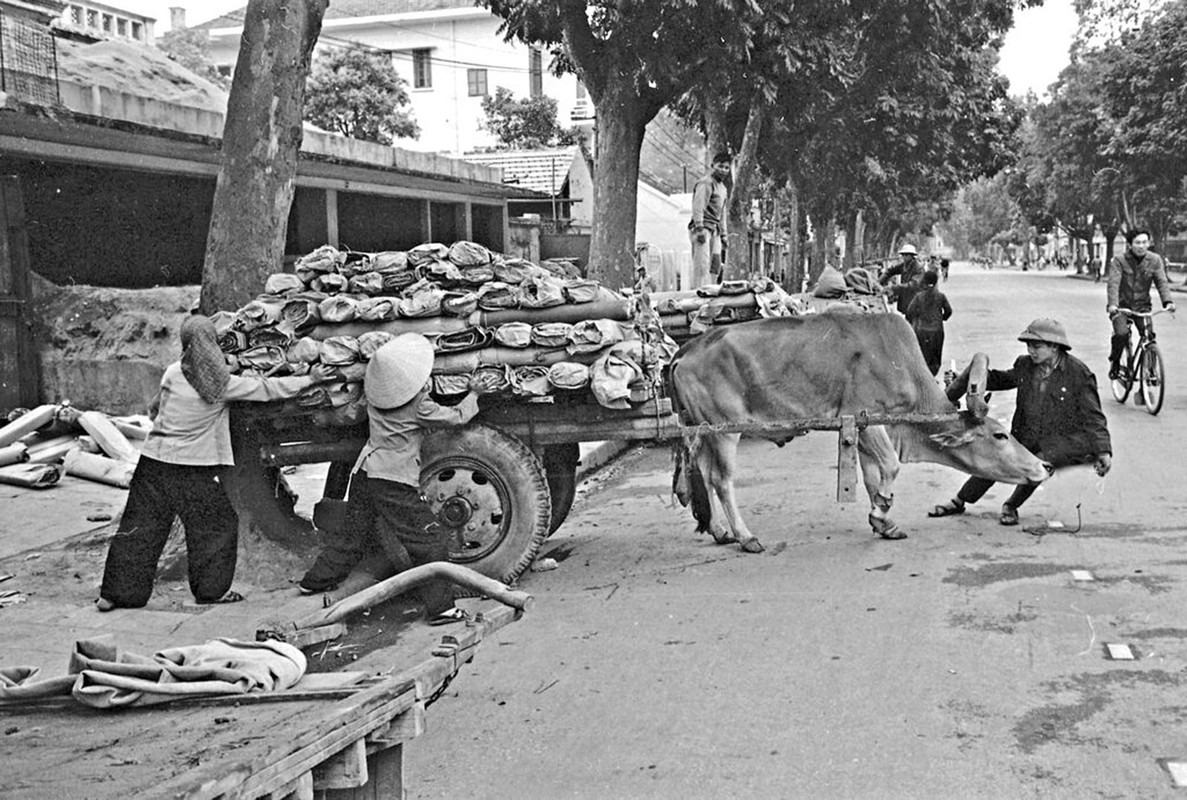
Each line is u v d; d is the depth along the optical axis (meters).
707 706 5.67
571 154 36.22
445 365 7.61
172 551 8.59
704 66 16.05
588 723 5.53
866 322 8.61
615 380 7.63
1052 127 64.88
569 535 9.65
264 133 8.89
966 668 6.02
